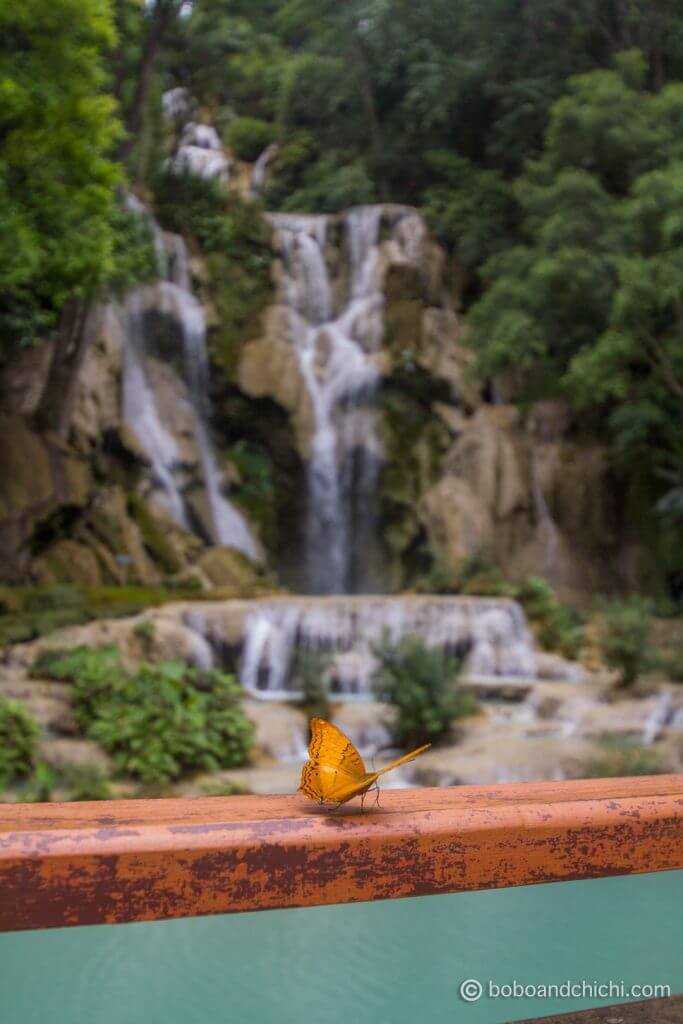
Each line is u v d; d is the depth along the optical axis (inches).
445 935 175.5
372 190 1320.1
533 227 997.2
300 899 41.8
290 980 151.3
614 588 1010.7
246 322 1059.3
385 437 1045.2
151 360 978.1
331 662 580.7
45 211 548.4
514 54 1208.2
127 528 829.8
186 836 40.3
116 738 455.2
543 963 158.9
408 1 1212.5
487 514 980.6
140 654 590.9
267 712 542.3
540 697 598.9
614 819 47.3
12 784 421.7
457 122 1280.8
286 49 1407.5
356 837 42.6
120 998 144.2
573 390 958.4
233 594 743.7
